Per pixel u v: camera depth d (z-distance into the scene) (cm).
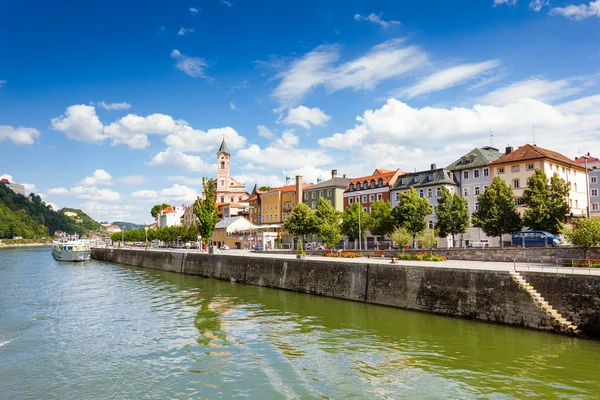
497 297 2845
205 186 8362
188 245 12306
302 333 2767
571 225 5581
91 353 2444
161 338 2734
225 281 5903
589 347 2280
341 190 9694
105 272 7694
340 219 7712
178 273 7394
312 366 2122
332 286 4162
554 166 6775
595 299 2419
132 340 2708
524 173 6694
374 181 8800
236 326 3002
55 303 4141
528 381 1870
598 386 1802
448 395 1747
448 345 2411
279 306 3734
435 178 7700
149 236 16475
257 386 1880
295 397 1756
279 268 4931
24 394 1873
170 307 3825
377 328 2850
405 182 8238
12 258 12294
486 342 2436
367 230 7900
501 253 4212
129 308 3819
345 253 5428
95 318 3397
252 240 10056
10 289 5212
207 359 2275
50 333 2927
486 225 5644
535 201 5253
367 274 3812
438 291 3216
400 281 3519
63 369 2180
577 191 7344
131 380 2006
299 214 7644
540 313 2611
